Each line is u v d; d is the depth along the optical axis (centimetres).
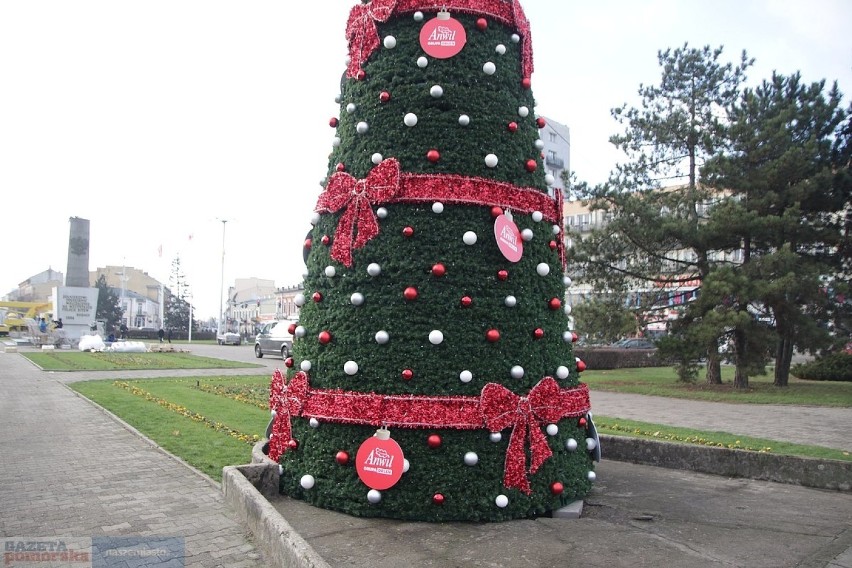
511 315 529
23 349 3819
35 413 1155
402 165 538
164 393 1459
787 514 544
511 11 580
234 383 1752
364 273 533
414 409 502
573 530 488
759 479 678
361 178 552
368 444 508
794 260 1678
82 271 4228
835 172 1819
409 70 554
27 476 678
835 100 1920
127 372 2112
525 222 552
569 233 2145
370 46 570
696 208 1998
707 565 418
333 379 536
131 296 10569
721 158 1811
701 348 1784
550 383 531
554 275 573
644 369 3044
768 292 1630
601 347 3300
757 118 1881
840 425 1184
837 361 2250
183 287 8894
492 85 559
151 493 610
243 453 795
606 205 2058
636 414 1345
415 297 516
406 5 564
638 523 512
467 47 557
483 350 516
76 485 641
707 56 2017
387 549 438
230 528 504
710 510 555
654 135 2033
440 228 527
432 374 509
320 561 353
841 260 1925
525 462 515
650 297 2044
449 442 504
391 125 548
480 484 500
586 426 595
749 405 1556
